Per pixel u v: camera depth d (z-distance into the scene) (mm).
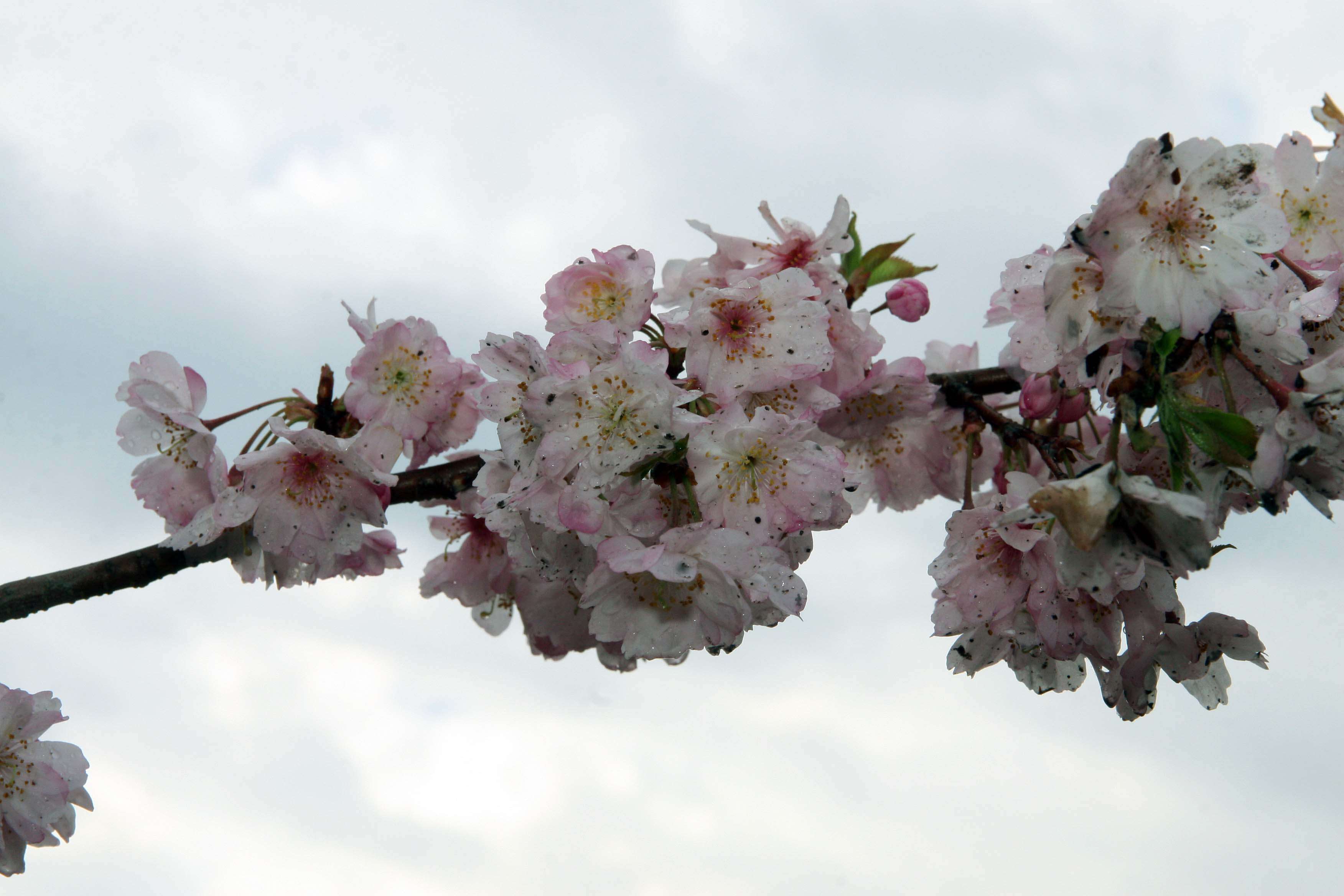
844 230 775
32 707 762
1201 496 690
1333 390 691
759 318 744
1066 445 756
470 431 780
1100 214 697
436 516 843
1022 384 771
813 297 746
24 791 759
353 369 763
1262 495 692
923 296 804
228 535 771
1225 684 753
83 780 766
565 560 738
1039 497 678
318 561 765
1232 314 700
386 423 769
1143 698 739
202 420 770
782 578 717
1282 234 698
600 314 745
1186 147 696
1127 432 693
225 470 759
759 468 723
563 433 711
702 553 712
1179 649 737
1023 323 740
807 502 720
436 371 772
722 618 724
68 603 757
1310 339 723
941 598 744
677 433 710
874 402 789
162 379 769
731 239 780
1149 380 696
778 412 747
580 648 807
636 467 715
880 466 815
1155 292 695
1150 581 721
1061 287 706
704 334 739
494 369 731
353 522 767
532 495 720
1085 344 703
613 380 711
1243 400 708
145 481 767
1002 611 740
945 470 810
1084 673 758
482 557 832
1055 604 732
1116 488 677
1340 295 717
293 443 760
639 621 727
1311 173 729
